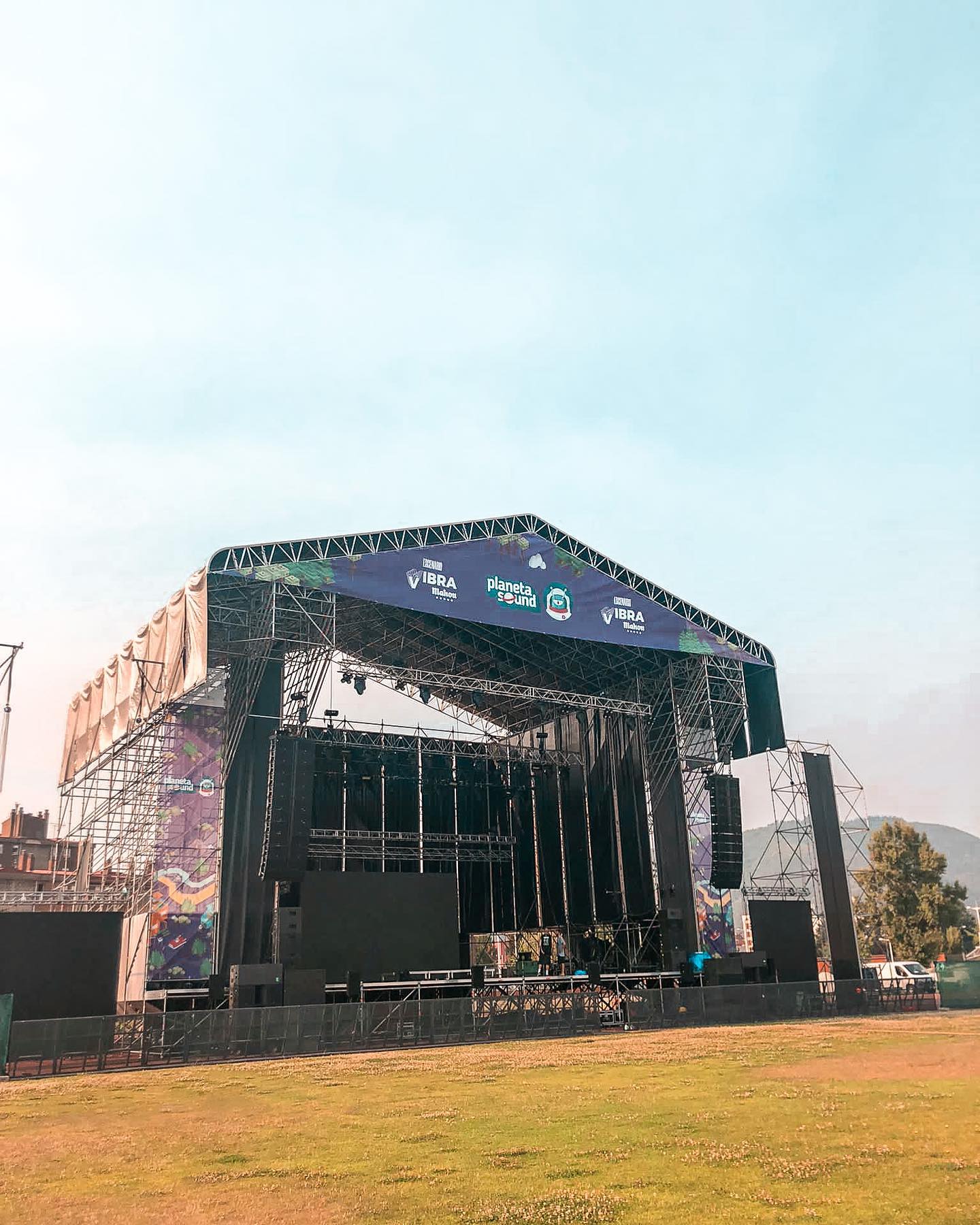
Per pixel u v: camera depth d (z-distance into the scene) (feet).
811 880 188.24
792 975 163.43
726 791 168.04
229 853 141.69
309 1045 109.09
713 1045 103.30
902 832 269.44
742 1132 52.24
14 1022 95.45
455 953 144.97
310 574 148.77
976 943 299.38
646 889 176.65
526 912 199.00
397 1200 40.06
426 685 171.01
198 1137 57.16
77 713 192.34
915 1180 40.37
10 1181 46.01
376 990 138.72
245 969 118.93
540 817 203.00
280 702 148.15
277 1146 53.36
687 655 183.11
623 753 188.85
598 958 171.63
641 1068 84.79
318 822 181.47
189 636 142.20
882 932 267.39
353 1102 69.72
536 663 194.08
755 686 191.11
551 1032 124.98
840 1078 73.56
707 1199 38.55
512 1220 36.65
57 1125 63.46
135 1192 43.21
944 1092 64.39
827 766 185.78
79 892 156.87
